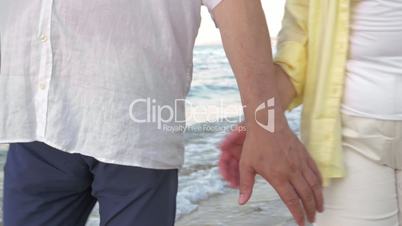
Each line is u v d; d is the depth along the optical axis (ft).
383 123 6.35
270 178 5.60
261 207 14.84
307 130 6.61
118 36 4.92
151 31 5.03
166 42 5.10
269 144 5.46
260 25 5.28
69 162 5.33
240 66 5.28
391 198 6.68
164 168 5.31
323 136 6.47
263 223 13.85
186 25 5.24
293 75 6.54
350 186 6.62
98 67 4.93
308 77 6.55
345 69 6.47
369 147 6.50
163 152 5.26
